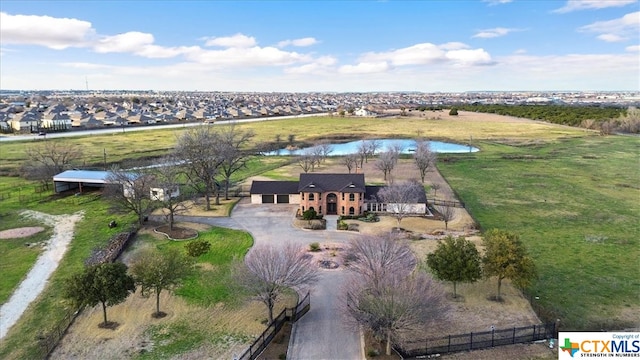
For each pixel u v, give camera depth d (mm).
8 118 192000
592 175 115438
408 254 50531
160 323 45000
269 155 147625
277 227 75312
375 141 169000
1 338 42594
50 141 153250
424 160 109438
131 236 69625
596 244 66875
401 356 38875
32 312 47281
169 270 46438
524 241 68125
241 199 93812
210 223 77625
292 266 46625
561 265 59250
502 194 97062
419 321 38469
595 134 190250
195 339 42219
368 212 82812
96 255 62375
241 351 40281
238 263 51062
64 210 84188
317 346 41031
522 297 50438
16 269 57844
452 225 75938
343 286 51031
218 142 97125
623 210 84562
